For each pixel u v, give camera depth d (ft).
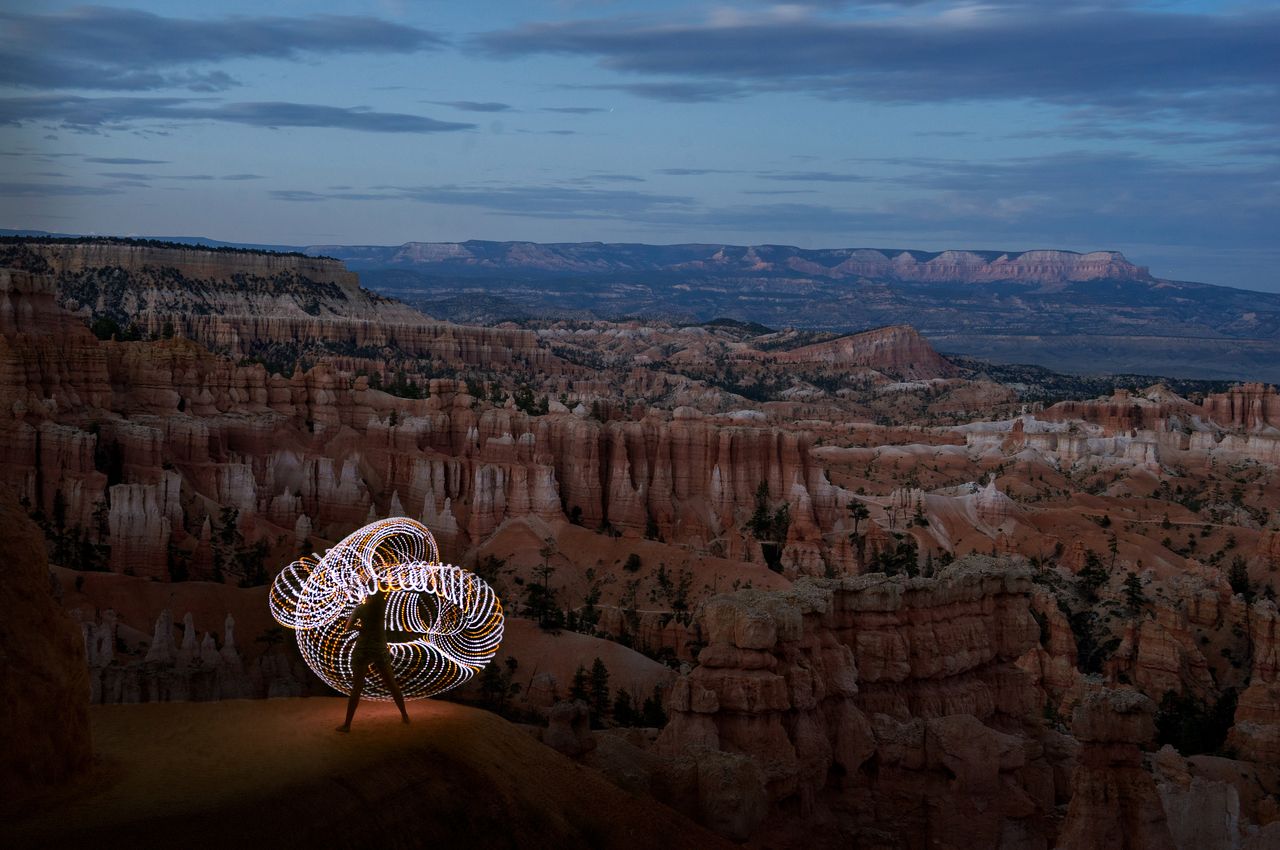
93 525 375.25
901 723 151.84
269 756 83.71
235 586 327.67
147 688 204.44
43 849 69.82
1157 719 294.46
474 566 425.28
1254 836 150.20
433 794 85.30
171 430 437.17
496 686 264.31
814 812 138.82
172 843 72.54
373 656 91.25
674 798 112.57
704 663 138.51
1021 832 144.66
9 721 74.59
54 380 425.28
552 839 90.07
